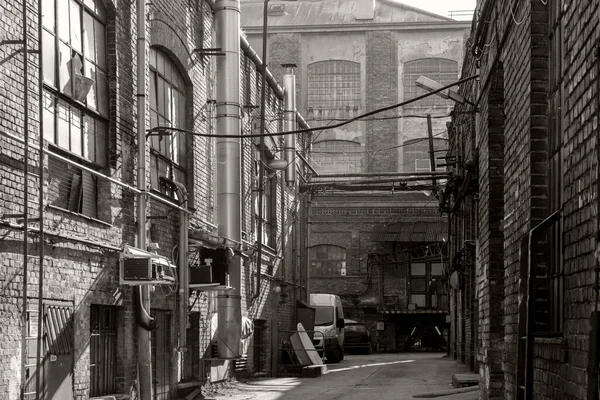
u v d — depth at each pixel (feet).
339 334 120.06
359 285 158.10
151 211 51.85
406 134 167.22
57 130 39.83
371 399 59.21
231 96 61.62
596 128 22.27
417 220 158.20
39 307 32.78
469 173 71.67
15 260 34.09
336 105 168.86
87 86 42.39
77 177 42.11
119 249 44.78
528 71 32.01
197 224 60.44
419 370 92.79
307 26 169.17
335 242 159.33
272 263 87.86
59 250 38.60
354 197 160.04
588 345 22.17
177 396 56.13
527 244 30.48
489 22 46.62
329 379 79.71
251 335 77.97
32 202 35.70
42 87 34.45
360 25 168.96
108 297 44.09
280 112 95.35
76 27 42.57
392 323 157.17
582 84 24.50
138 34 48.26
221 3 62.13
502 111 47.85
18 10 35.32
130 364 46.68
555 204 29.66
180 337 53.36
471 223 87.86
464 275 96.84
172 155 57.52
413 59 168.35
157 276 45.62
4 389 32.94
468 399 55.77
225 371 68.95
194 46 61.72
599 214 21.71
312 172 114.11
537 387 30.09
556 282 28.96
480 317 52.29
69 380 39.50
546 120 31.30
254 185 80.07
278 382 75.00
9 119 34.17
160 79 55.36
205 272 55.06
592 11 23.25
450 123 109.40
